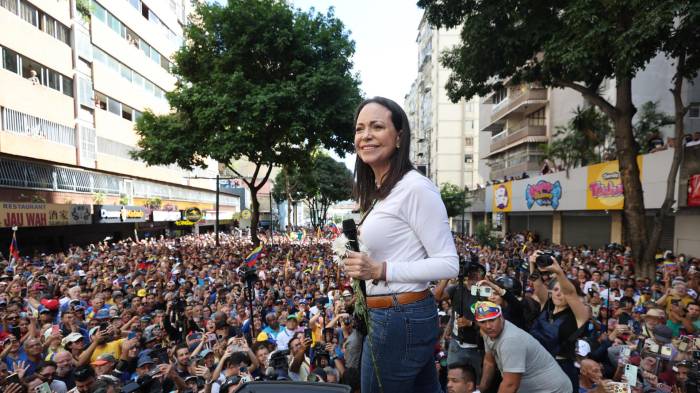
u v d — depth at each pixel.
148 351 6.46
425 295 1.65
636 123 22.86
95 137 29.28
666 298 8.05
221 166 67.81
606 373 5.52
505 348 3.51
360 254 1.50
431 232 1.55
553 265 4.25
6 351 6.23
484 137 49.34
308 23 20.00
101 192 30.81
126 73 34.25
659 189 17.41
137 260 17.17
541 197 28.00
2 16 21.22
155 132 20.89
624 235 21.53
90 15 28.78
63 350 6.09
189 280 13.32
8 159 22.03
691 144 15.65
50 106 24.62
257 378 6.32
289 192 50.28
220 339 7.62
